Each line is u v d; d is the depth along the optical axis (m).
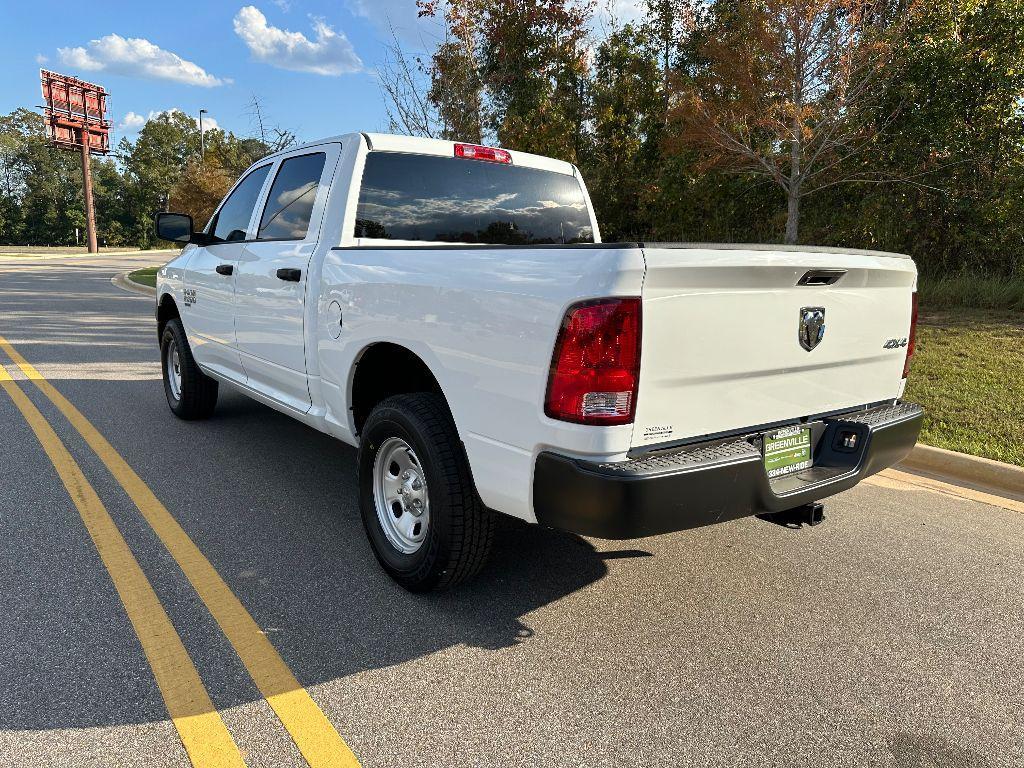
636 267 2.27
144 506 4.09
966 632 2.98
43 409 6.21
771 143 12.39
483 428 2.69
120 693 2.44
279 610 3.02
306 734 2.27
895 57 11.66
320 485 4.50
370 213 3.77
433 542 2.96
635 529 2.38
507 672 2.63
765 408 2.81
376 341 3.22
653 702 2.48
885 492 4.68
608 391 2.32
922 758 2.23
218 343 4.94
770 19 10.41
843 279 2.92
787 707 2.47
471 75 15.02
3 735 2.22
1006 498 4.59
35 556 3.44
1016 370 7.21
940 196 12.39
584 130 17.47
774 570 3.51
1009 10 11.70
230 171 26.81
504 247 2.63
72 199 81.56
